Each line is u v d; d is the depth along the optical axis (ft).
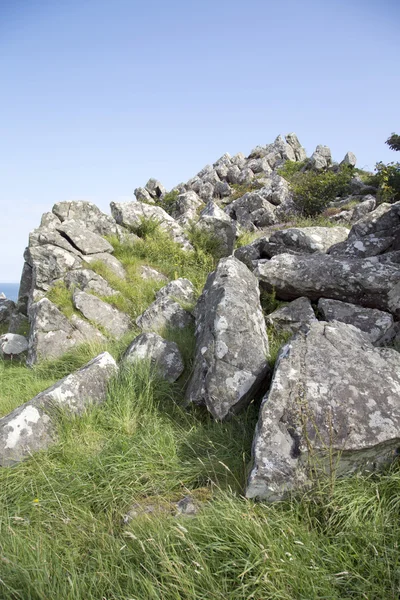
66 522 10.77
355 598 8.06
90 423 15.84
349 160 121.19
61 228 33.37
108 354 19.16
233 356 16.03
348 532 9.51
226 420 15.12
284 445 11.37
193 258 38.01
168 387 18.01
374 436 11.19
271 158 142.31
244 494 11.28
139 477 12.66
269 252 28.17
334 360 13.38
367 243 24.27
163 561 8.44
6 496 12.42
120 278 32.04
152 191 130.00
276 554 8.81
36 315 25.57
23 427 14.78
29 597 8.16
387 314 19.85
